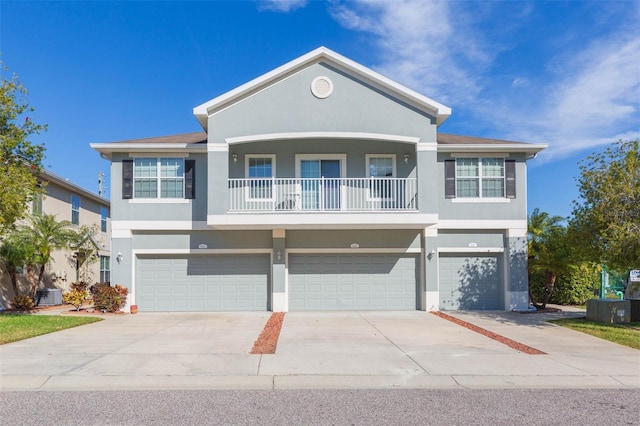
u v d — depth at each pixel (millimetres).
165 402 6180
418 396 6492
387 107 15094
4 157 13211
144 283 16094
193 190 15992
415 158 16094
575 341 10516
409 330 11906
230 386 6961
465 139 17484
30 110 13961
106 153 16047
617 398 6453
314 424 5387
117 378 7266
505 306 16141
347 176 16172
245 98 15070
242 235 16125
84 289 17781
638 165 12281
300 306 16109
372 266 16297
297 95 15070
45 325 12344
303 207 16109
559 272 15844
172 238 16062
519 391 6770
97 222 26156
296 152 16203
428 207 14805
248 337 10812
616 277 19875
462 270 16406
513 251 16109
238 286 16203
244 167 16078
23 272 18875
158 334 11234
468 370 7824
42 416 5621
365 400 6293
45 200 20453
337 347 9633
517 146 15945
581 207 13289
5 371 7598
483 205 16156
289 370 7754
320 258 16266
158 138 17266
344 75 15156
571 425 5387
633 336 10969
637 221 12047
